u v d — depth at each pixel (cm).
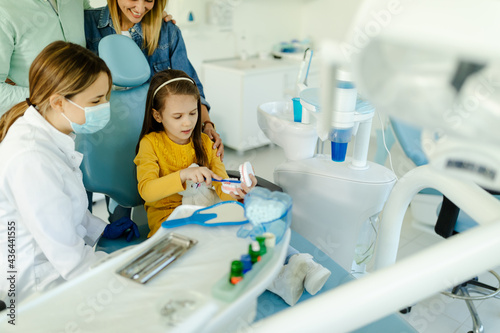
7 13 136
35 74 97
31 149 93
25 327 60
